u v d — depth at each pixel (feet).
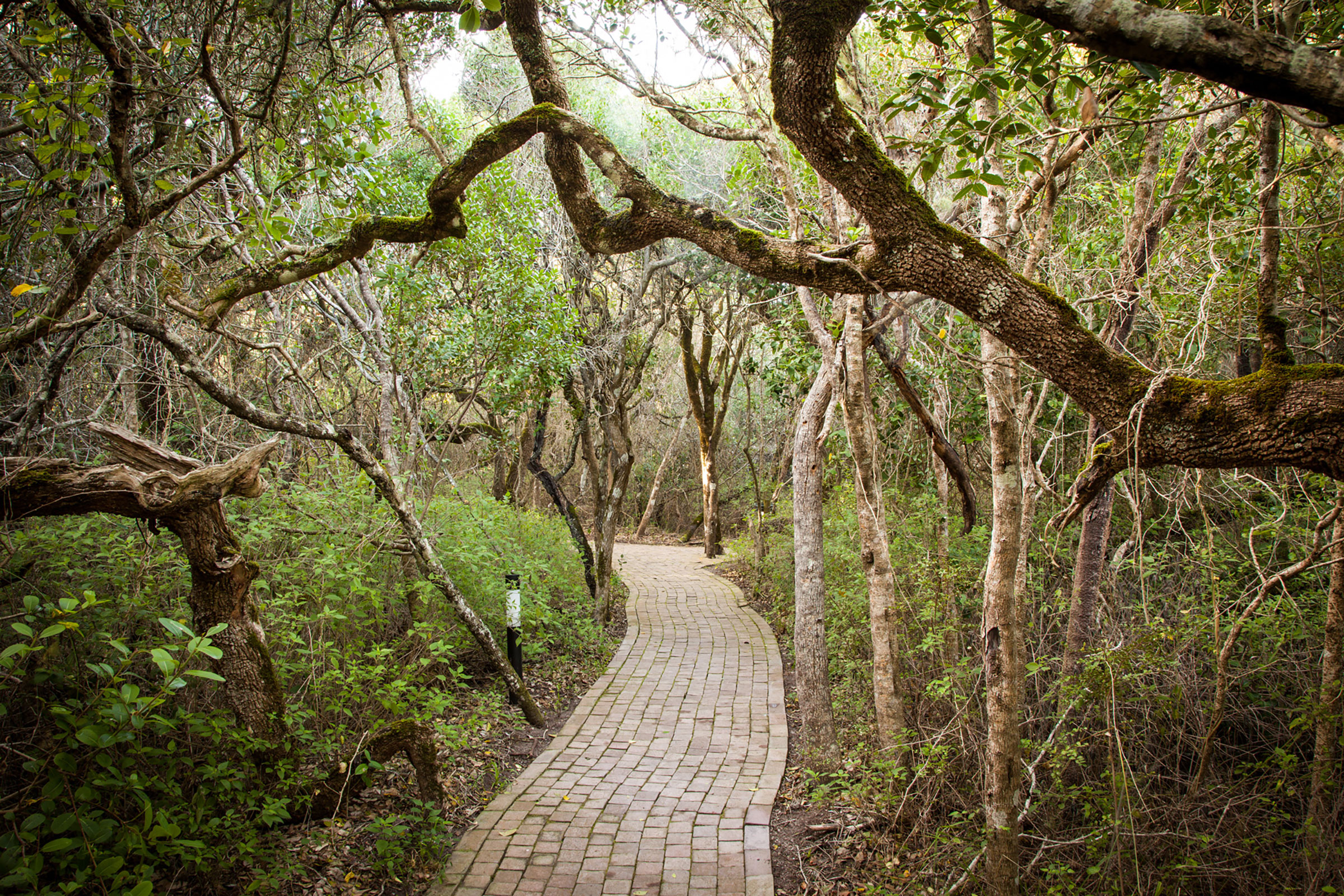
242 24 12.14
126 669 10.96
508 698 20.21
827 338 17.66
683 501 69.51
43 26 8.68
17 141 11.59
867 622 19.89
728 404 58.65
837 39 7.11
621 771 16.43
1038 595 17.15
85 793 8.21
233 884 10.51
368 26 17.47
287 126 13.16
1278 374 6.38
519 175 33.78
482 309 24.80
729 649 27.48
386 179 17.89
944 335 11.75
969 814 12.12
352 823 12.91
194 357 12.41
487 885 11.78
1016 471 10.39
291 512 16.24
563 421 57.77
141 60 9.56
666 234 9.06
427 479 23.73
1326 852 10.09
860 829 13.75
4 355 10.52
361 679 13.76
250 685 11.16
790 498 37.11
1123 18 4.89
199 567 10.58
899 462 26.08
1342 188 12.09
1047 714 14.15
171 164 12.57
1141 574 13.64
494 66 35.24
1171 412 6.87
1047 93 9.75
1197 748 12.54
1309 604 14.07
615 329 35.53
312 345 24.32
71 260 11.00
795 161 22.82
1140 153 17.80
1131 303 13.75
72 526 12.56
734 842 13.26
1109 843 10.77
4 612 10.96
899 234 7.73
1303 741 12.44
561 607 28.50
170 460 10.03
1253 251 14.02
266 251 12.50
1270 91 4.74
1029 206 11.73
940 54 11.60
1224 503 16.76
